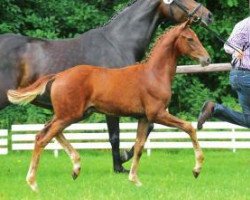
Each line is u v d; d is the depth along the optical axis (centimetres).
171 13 1425
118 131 1428
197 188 1207
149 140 1862
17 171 1515
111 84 1197
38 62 1379
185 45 1219
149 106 1198
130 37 1417
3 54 1374
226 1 2342
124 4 2273
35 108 2161
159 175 1402
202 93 2303
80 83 1188
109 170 1502
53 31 2320
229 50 1234
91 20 2342
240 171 1483
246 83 1229
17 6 2298
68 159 1752
